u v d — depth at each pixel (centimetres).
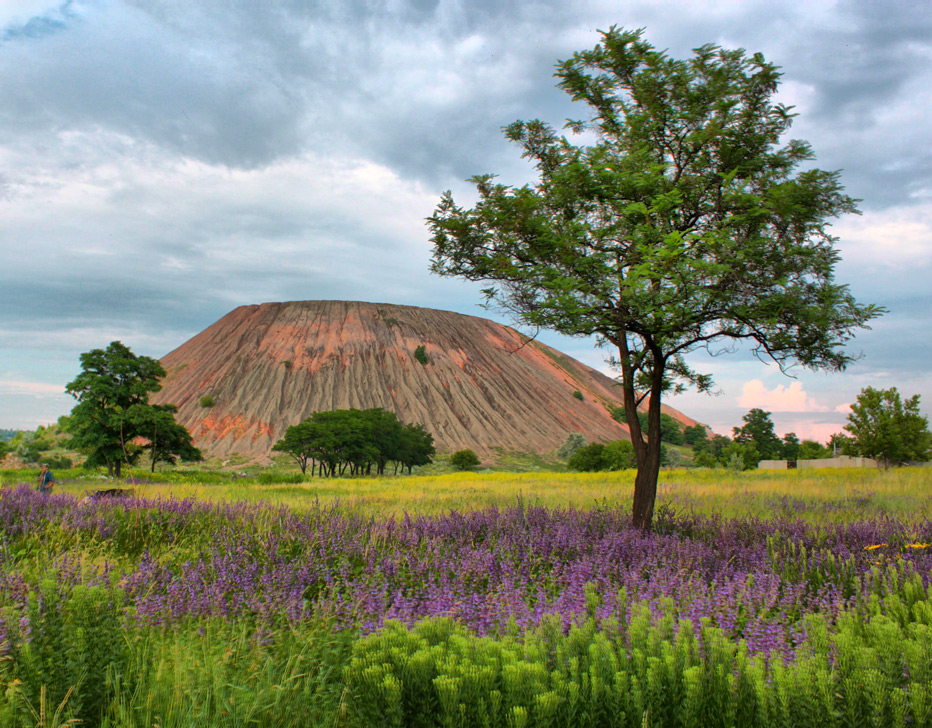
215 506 1143
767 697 297
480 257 1162
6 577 514
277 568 657
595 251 1075
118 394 5359
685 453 17975
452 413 17625
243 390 16950
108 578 528
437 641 370
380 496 1872
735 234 1059
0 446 9462
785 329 1065
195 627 475
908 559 678
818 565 693
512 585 565
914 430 4088
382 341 19812
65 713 317
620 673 297
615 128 1231
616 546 752
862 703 290
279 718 332
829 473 3678
